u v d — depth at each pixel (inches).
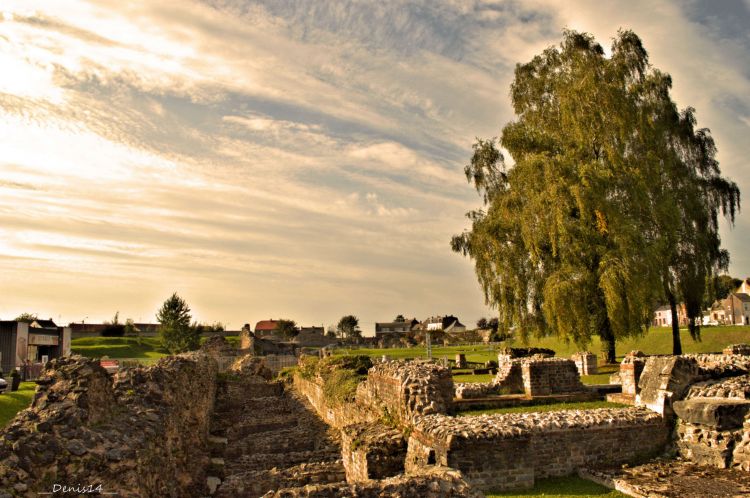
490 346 2357.3
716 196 1448.1
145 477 387.9
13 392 1072.8
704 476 476.7
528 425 524.4
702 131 1459.2
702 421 524.4
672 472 492.4
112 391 419.2
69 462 327.3
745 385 551.5
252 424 1111.0
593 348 1973.4
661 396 569.6
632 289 1160.2
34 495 302.0
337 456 743.7
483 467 479.8
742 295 3624.5
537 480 508.7
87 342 3499.0
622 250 1190.3
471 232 1469.0
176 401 546.0
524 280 1368.1
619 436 540.1
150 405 476.7
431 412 586.2
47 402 359.6
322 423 1045.8
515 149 1386.6
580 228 1231.5
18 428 328.8
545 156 1293.1
